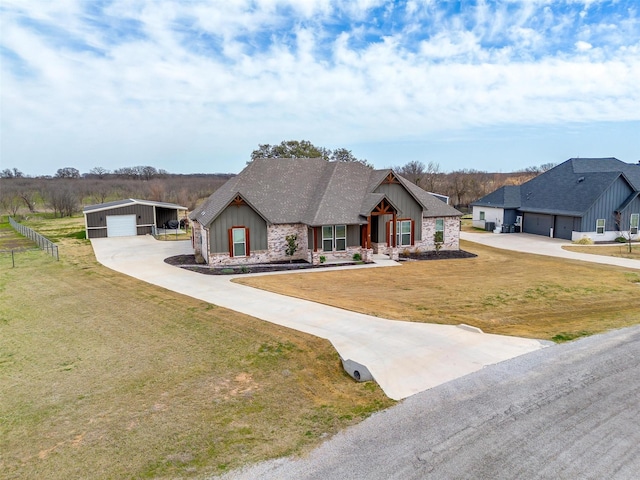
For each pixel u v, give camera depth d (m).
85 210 36.72
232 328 13.37
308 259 24.95
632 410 7.85
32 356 11.98
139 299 17.23
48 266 24.42
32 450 7.42
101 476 6.55
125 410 8.71
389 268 23.00
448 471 6.23
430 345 11.45
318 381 9.80
